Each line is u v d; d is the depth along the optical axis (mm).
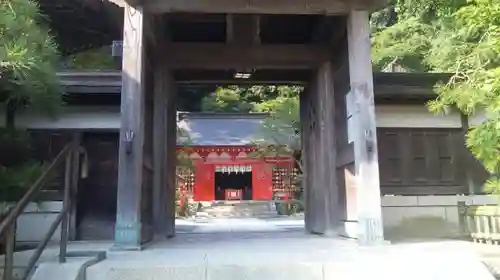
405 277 3201
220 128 22828
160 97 6043
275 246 4434
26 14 3254
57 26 7539
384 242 4375
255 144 19281
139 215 4320
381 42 15031
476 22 3543
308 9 4906
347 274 3201
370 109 4715
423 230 6570
